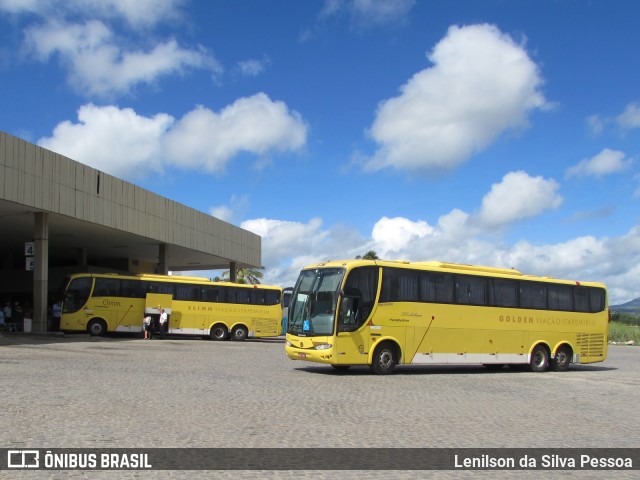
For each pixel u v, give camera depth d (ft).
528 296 78.38
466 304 72.59
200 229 157.89
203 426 32.91
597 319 84.79
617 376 74.59
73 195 109.60
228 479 23.35
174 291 124.98
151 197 135.54
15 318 130.62
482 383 61.46
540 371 79.00
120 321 120.57
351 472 24.99
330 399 44.96
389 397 47.44
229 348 101.71
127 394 43.24
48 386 45.85
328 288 64.34
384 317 66.08
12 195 95.55
